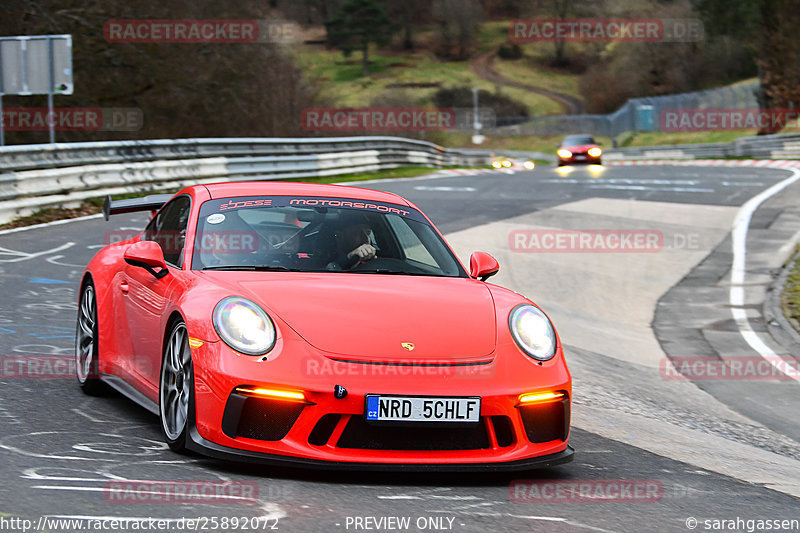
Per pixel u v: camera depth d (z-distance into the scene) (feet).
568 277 142.31
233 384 45.70
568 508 44.65
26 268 117.39
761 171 336.70
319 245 58.90
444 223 185.88
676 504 47.06
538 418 49.75
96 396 64.18
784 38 572.92
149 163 208.03
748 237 181.57
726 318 122.42
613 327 115.75
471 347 49.47
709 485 52.37
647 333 113.80
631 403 78.13
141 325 57.36
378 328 49.14
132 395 58.34
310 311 49.67
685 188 264.93
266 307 49.32
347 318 49.55
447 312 52.13
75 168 182.39
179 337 50.90
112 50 351.87
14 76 191.72
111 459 47.78
